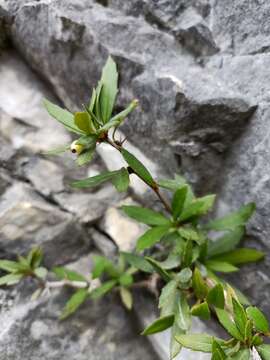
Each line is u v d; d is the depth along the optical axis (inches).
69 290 7.6
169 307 6.2
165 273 6.1
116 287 7.6
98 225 7.9
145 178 5.8
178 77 6.5
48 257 7.7
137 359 7.2
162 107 6.5
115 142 5.4
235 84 6.4
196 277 5.9
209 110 6.2
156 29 6.9
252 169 6.4
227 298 5.9
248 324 4.8
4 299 7.3
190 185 7.1
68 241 7.8
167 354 6.8
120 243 7.7
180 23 6.8
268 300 6.8
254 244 6.8
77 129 5.5
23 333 7.0
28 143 7.6
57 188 7.8
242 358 4.9
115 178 5.5
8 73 7.7
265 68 6.2
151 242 6.3
